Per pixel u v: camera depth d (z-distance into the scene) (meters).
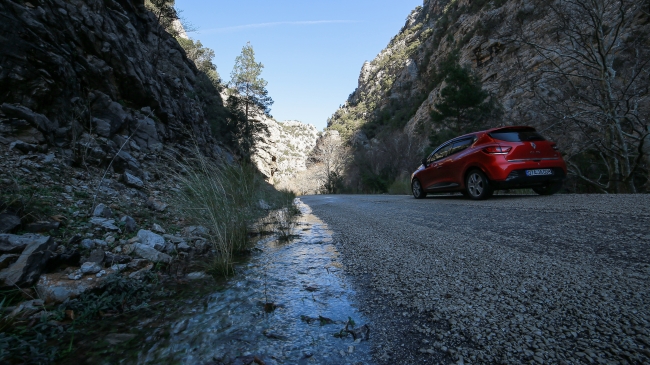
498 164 5.84
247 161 6.41
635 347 1.09
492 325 1.35
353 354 1.26
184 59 35.62
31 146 4.87
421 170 8.35
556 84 10.43
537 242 2.60
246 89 42.84
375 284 2.04
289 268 2.64
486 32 35.28
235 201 4.08
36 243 2.18
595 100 8.81
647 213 3.23
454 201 6.50
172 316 1.75
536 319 1.35
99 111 7.92
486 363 1.10
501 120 16.27
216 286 2.26
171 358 1.30
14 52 5.53
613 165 9.13
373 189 27.50
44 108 5.79
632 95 8.27
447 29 57.53
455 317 1.46
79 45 8.55
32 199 3.12
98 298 1.91
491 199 6.27
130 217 3.66
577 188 11.30
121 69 10.16
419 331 1.38
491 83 30.91
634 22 9.30
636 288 1.55
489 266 2.09
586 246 2.35
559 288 1.64
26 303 1.80
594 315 1.34
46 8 7.53
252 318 1.68
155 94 12.50
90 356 1.33
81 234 2.94
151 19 23.59
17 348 1.32
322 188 44.03
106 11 11.18
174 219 4.59
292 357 1.27
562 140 10.87
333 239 3.68
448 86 18.34
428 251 2.62
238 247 3.41
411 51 95.75
